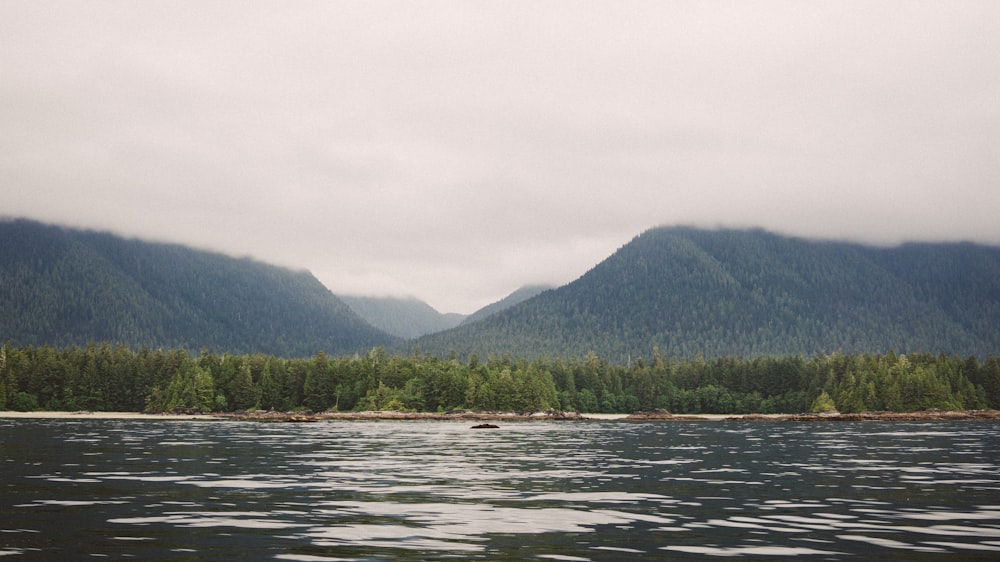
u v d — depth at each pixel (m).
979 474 46.81
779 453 68.75
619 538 24.48
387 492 36.47
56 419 192.88
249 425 155.00
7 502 31.88
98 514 28.83
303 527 26.14
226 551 22.16
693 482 41.88
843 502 33.50
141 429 124.19
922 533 25.56
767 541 24.08
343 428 143.38
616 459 60.72
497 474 46.44
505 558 21.39
